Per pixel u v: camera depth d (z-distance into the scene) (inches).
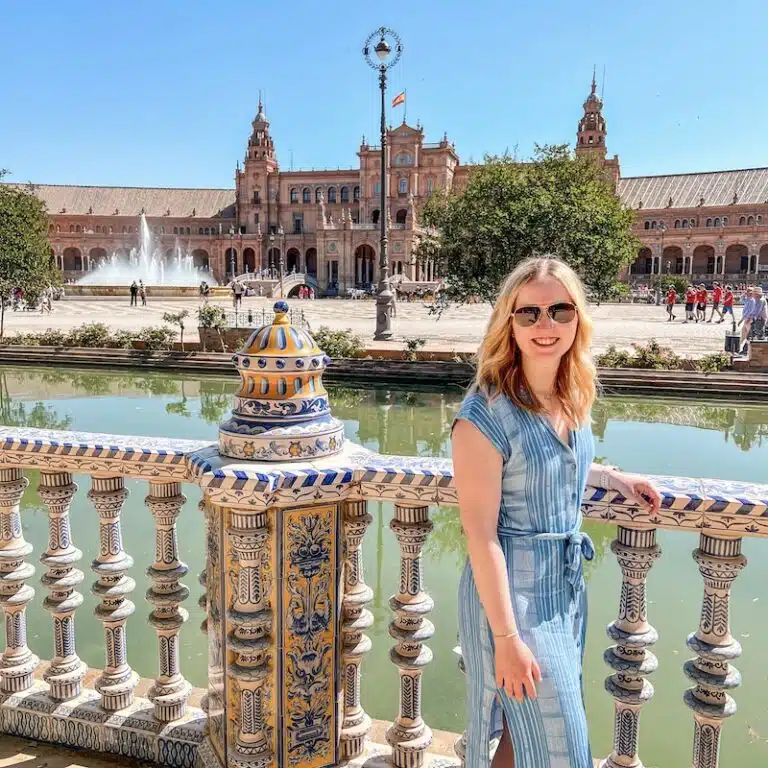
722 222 4215.1
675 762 194.5
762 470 570.9
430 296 2790.4
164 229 4965.6
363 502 115.5
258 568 107.3
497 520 86.8
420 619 119.7
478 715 91.1
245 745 110.9
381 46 1035.3
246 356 109.2
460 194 1147.3
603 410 829.2
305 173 4724.4
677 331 1403.8
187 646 262.5
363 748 123.0
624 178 4758.9
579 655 91.7
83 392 960.3
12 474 134.4
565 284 89.2
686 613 289.9
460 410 89.4
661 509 98.5
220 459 111.2
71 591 137.1
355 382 1007.0
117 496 130.2
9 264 1198.3
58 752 132.4
